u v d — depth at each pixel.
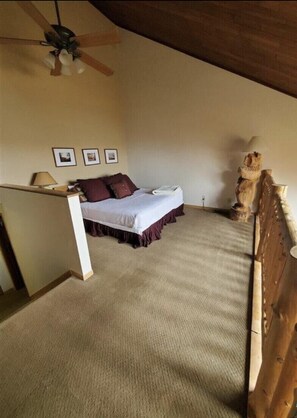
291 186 3.43
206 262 2.42
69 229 2.05
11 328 1.63
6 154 2.73
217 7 1.78
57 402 1.17
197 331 1.56
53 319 1.70
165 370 1.30
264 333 1.38
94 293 1.98
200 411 1.11
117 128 4.50
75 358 1.39
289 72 2.40
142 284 2.09
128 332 1.57
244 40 2.14
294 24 1.50
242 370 1.29
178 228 3.36
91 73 3.73
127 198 3.54
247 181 3.39
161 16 2.60
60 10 3.12
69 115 3.46
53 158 3.30
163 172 4.52
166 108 4.05
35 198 2.22
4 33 2.54
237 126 3.55
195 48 3.20
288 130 3.23
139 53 3.94
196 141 3.97
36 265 2.79
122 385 1.23
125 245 2.88
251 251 2.62
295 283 0.78
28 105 2.89
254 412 1.06
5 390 1.23
